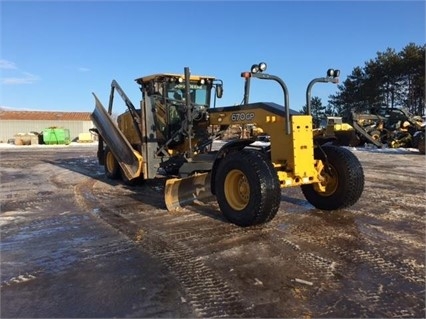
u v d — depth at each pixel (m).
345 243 4.57
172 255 4.29
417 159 14.15
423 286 3.44
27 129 46.97
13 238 5.04
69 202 7.29
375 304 3.13
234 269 3.86
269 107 5.66
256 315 2.99
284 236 4.87
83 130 48.56
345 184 5.80
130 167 8.27
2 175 11.45
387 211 6.04
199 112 6.91
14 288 3.53
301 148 5.35
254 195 5.06
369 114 20.83
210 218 5.80
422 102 38.47
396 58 39.12
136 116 8.50
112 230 5.33
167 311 3.07
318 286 3.46
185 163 6.79
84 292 3.43
